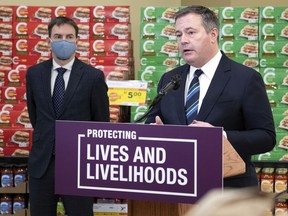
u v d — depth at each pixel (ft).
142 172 4.69
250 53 12.03
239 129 6.33
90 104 9.37
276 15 12.00
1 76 12.19
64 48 9.04
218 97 6.15
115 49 12.23
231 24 12.09
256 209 1.80
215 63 6.39
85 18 12.35
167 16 12.12
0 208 12.19
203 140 4.50
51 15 12.41
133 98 11.26
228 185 5.97
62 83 9.21
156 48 12.14
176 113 6.34
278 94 11.74
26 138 11.84
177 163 4.58
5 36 12.38
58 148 4.94
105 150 4.79
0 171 11.95
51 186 9.06
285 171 11.75
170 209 9.22
